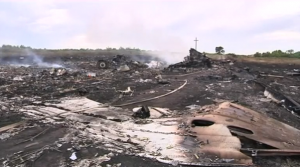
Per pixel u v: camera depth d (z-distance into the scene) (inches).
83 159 300.0
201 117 408.8
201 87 799.1
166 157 305.1
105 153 316.2
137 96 652.7
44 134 375.2
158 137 361.7
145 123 423.8
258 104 598.5
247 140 342.0
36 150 320.8
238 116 411.8
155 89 753.0
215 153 308.8
